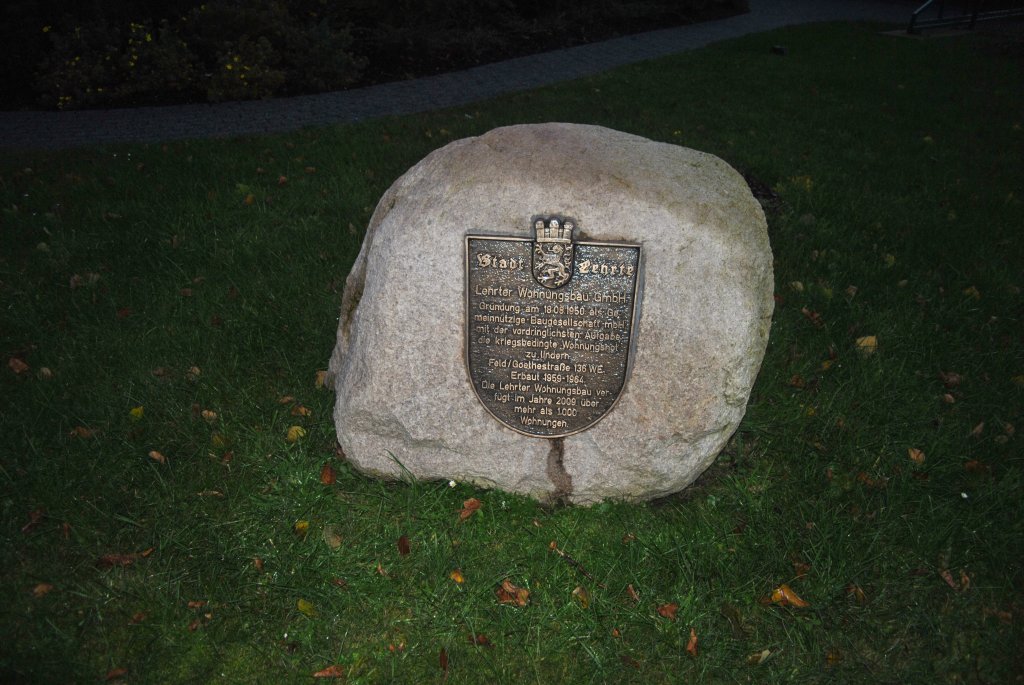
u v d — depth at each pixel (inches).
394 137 323.9
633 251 134.1
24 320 201.8
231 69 379.9
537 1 536.4
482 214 136.7
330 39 405.7
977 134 350.9
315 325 205.0
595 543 148.1
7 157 303.1
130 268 227.0
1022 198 283.1
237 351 195.3
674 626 134.2
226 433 170.1
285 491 156.6
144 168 292.4
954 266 234.4
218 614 135.2
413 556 145.2
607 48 503.8
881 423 176.4
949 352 197.8
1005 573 143.3
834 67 458.0
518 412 146.4
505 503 153.3
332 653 130.7
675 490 154.0
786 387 187.8
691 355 138.5
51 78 376.8
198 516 151.3
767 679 129.0
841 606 138.7
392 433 152.3
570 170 136.5
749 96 393.4
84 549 143.6
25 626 131.3
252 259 233.1
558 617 135.7
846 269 233.9
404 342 143.9
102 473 157.6
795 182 283.4
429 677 127.6
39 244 235.3
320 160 300.0
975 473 163.6
